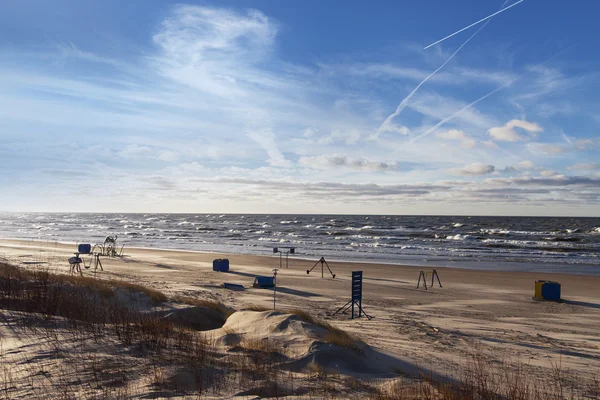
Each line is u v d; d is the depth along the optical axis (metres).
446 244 56.62
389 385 6.99
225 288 22.34
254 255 42.31
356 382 6.99
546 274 30.17
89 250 38.78
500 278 28.22
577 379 8.88
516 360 10.45
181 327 10.83
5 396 4.95
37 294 11.12
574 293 23.19
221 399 5.35
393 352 10.26
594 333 14.31
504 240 62.50
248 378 6.45
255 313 11.09
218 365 6.98
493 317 16.89
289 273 29.27
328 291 22.41
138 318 10.37
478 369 9.16
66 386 5.36
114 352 7.00
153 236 73.50
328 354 8.25
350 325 14.54
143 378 5.88
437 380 7.72
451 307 18.94
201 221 146.38
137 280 24.00
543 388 8.01
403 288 24.11
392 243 58.94
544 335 13.79
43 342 7.21
